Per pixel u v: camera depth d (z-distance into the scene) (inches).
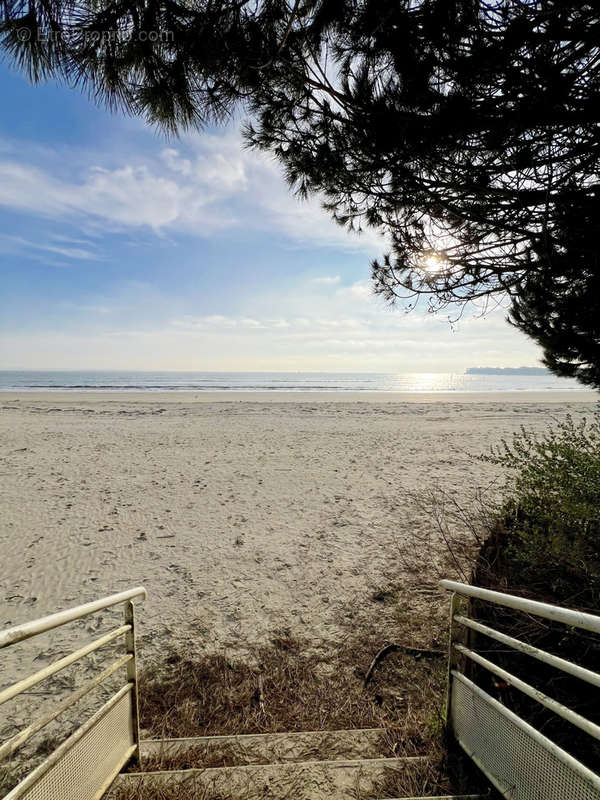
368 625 170.4
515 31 84.6
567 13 81.4
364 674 141.4
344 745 105.4
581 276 139.4
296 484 367.9
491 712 83.9
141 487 357.4
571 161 111.5
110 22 81.8
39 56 82.6
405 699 127.6
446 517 284.2
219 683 138.3
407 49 91.2
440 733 101.7
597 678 55.9
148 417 762.2
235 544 250.5
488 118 97.7
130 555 236.8
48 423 674.2
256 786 87.4
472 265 149.6
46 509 304.8
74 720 123.5
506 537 168.1
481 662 87.0
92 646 77.4
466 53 90.1
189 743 106.6
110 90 93.0
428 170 120.3
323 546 246.8
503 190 115.3
